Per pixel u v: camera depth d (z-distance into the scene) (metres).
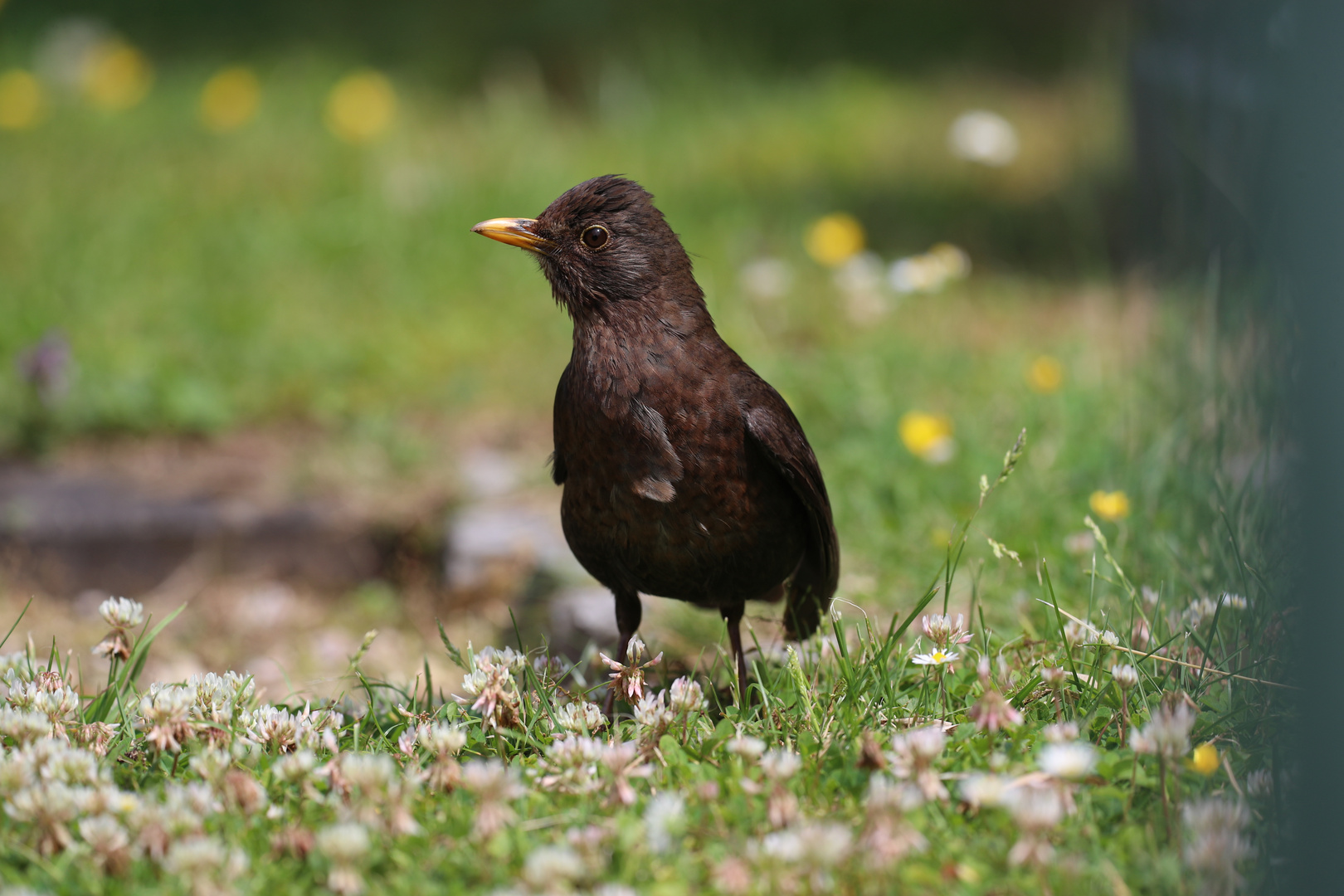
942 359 12.71
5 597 10.61
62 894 4.87
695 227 16.45
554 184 17.67
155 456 12.29
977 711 5.91
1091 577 7.32
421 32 24.38
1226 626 6.76
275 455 12.38
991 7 25.08
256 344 13.83
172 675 9.65
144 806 5.19
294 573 11.34
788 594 8.04
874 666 6.68
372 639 7.17
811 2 24.78
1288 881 4.67
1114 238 16.25
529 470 12.15
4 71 22.23
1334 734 4.36
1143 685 6.36
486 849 5.01
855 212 17.48
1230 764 5.67
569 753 5.55
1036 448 10.42
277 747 6.01
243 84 20.25
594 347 7.00
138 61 23.36
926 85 22.62
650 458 6.84
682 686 6.03
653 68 22.38
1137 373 11.12
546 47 23.73
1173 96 13.16
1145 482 9.12
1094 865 4.93
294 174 18.25
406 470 12.12
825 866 4.70
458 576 10.77
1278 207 4.47
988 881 4.82
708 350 7.01
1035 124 20.55
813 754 5.82
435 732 5.69
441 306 14.89
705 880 4.95
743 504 6.97
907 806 4.95
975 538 9.23
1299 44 4.14
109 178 18.00
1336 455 4.24
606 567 7.27
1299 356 4.38
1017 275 15.44
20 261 15.29
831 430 11.64
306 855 5.01
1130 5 15.79
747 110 21.14
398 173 17.56
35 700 6.15
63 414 12.38
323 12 25.69
